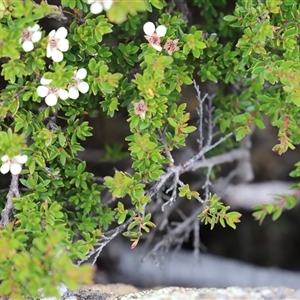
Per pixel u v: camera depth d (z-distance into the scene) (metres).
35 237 4.02
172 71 4.66
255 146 8.23
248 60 4.85
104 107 4.66
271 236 8.33
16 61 4.11
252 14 4.54
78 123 4.96
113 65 5.03
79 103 4.81
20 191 5.07
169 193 6.37
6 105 4.37
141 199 4.36
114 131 7.43
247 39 4.55
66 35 4.32
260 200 7.83
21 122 4.38
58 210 4.27
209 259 8.09
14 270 3.76
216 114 5.70
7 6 3.97
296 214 8.23
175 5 5.65
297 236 8.30
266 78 4.37
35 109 4.92
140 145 4.25
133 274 7.70
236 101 5.56
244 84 5.36
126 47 4.85
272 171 8.20
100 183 6.04
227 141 6.17
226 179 7.02
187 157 6.85
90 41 4.40
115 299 4.42
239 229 8.24
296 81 4.30
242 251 8.25
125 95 4.77
